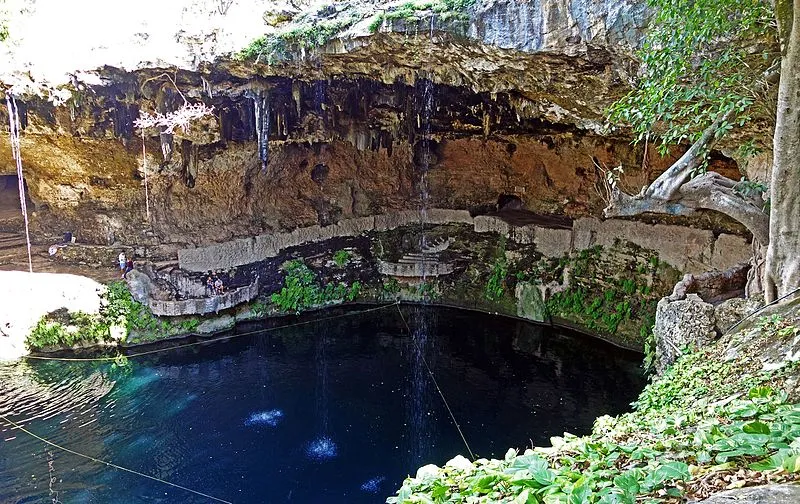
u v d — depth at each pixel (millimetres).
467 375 18719
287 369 19297
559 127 20672
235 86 17984
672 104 9062
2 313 18594
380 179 26188
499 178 25391
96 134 19578
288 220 25188
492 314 23453
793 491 3299
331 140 23781
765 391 6363
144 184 21891
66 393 17000
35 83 16391
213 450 14562
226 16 15945
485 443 14891
